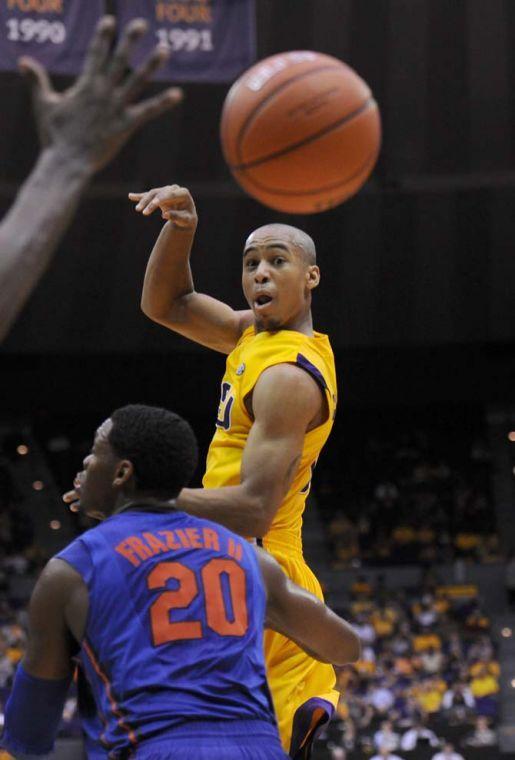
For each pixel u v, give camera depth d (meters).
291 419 5.14
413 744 22.86
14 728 4.10
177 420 4.26
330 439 44.28
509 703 27.12
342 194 5.09
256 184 5.03
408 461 43.22
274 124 4.86
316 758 22.98
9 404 41.78
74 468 42.78
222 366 41.03
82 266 34.28
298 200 5.06
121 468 4.18
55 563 3.97
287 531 5.70
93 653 3.87
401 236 33.66
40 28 18.59
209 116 28.83
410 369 41.12
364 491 42.19
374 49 27.27
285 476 5.05
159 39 18.75
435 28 26.66
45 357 40.69
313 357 5.41
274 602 4.34
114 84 3.14
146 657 3.81
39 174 3.08
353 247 34.25
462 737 23.33
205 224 32.97
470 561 36.94
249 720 3.84
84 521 40.16
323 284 35.62
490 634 31.48
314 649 4.58
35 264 3.02
